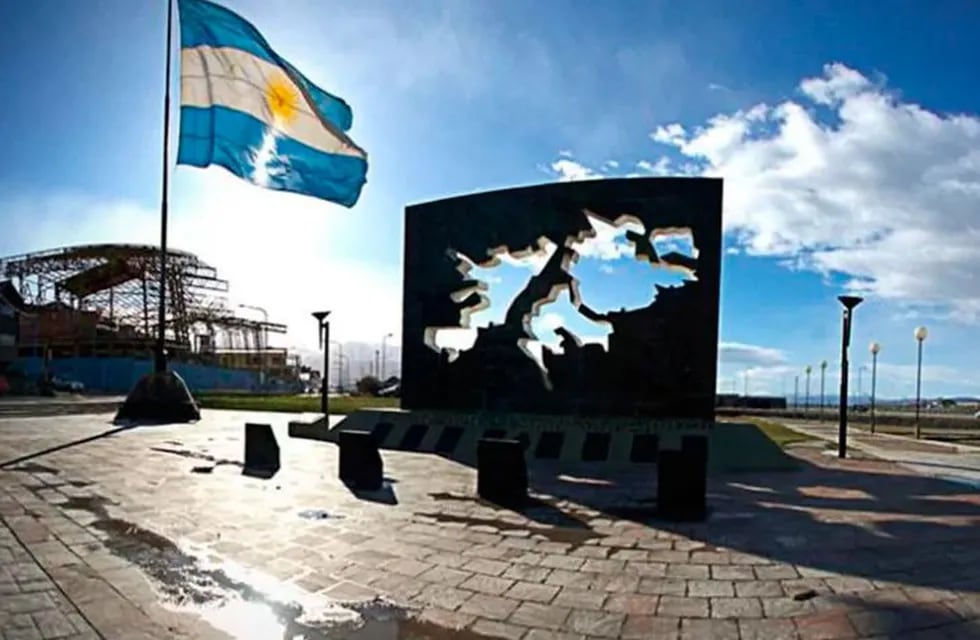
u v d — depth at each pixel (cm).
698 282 1430
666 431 1388
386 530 759
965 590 553
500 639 471
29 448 1395
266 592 555
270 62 1567
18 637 452
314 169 1602
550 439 1423
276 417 2359
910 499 975
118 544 679
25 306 5806
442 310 1655
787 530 770
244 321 6838
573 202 1534
